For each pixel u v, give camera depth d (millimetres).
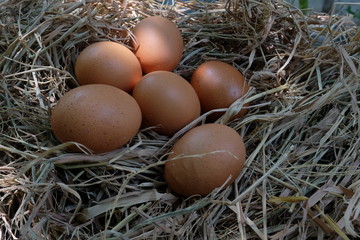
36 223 322
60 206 337
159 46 386
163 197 339
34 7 432
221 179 328
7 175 338
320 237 320
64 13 409
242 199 345
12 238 325
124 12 418
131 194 336
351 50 420
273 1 422
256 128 384
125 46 393
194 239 332
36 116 363
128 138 341
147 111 356
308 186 354
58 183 322
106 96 333
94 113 326
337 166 356
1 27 407
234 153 331
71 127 326
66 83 403
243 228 325
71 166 344
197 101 367
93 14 404
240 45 451
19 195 339
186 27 454
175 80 361
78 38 407
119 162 350
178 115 354
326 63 421
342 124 386
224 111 385
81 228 331
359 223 320
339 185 337
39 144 356
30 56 389
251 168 358
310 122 401
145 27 390
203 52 453
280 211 337
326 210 340
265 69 416
